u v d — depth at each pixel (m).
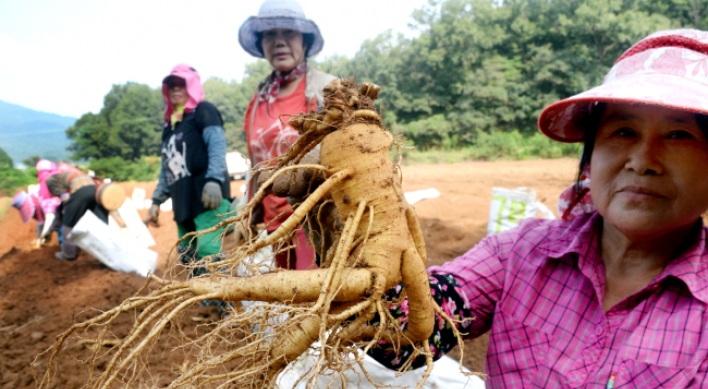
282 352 1.12
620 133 1.07
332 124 1.07
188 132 3.37
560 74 22.31
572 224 1.35
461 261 1.44
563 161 15.49
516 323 1.29
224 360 1.13
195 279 1.12
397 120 25.27
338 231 1.18
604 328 1.15
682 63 1.06
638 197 1.04
